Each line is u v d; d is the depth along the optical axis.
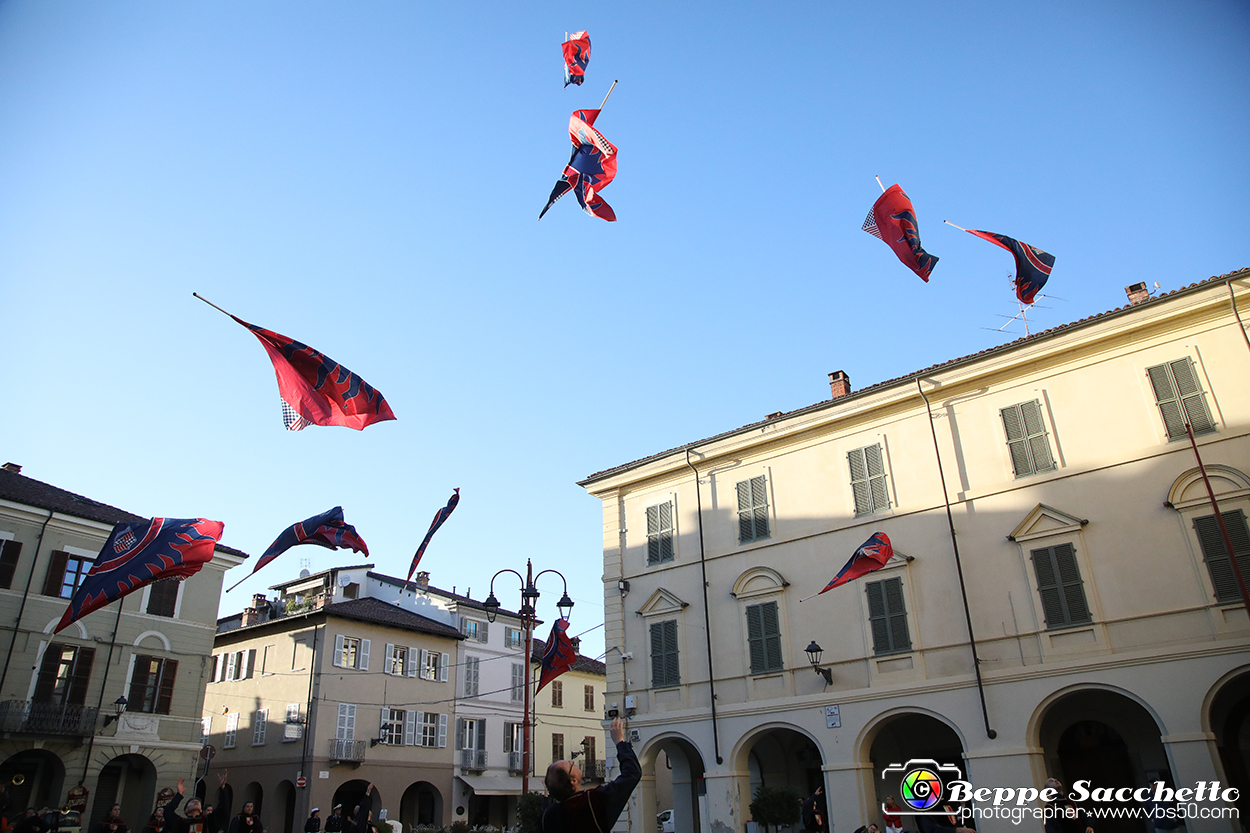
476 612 48.97
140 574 13.86
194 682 33.78
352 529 18.48
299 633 41.84
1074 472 21.91
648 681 27.34
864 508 25.03
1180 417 20.91
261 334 12.26
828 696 23.61
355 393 12.83
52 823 14.45
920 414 24.94
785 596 25.48
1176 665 19.14
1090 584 20.80
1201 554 19.66
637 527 29.77
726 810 24.31
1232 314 20.88
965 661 22.02
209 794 41.72
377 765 40.72
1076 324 22.44
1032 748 20.34
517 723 48.44
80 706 29.83
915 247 16.98
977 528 22.92
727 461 28.34
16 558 29.84
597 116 15.25
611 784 5.95
